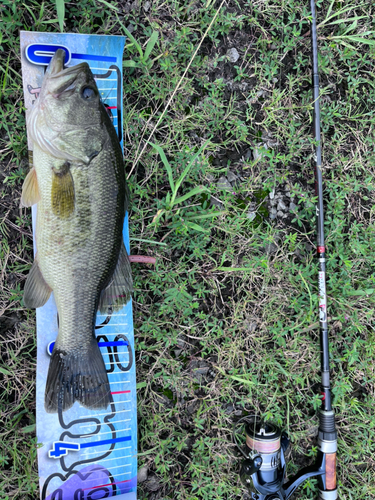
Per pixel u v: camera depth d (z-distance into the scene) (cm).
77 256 44
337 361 57
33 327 49
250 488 51
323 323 54
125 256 47
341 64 57
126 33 49
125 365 50
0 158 48
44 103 42
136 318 52
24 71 47
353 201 57
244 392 55
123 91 50
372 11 57
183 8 51
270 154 54
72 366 45
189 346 53
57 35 47
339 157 57
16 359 49
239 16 53
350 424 56
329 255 56
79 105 42
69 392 46
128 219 51
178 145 52
